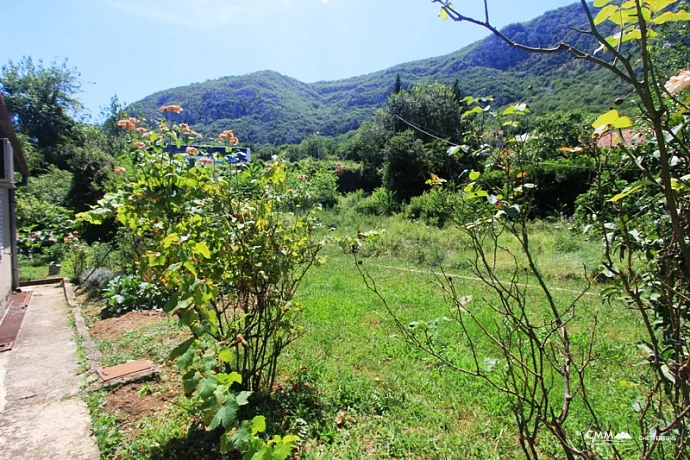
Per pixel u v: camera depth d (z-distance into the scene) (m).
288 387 3.07
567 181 10.17
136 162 2.38
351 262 9.40
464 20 0.97
